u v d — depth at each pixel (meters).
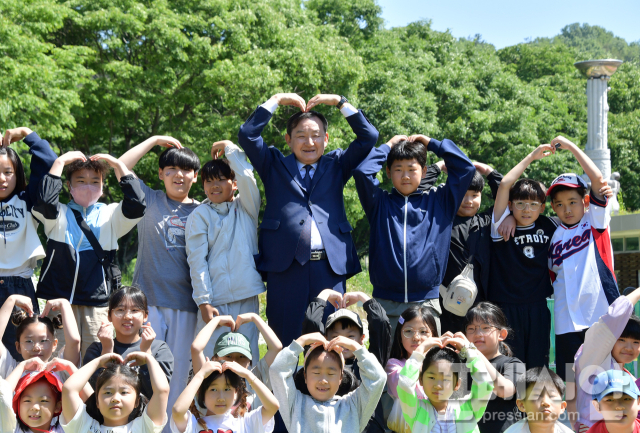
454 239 4.92
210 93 16.11
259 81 14.62
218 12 15.92
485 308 4.06
